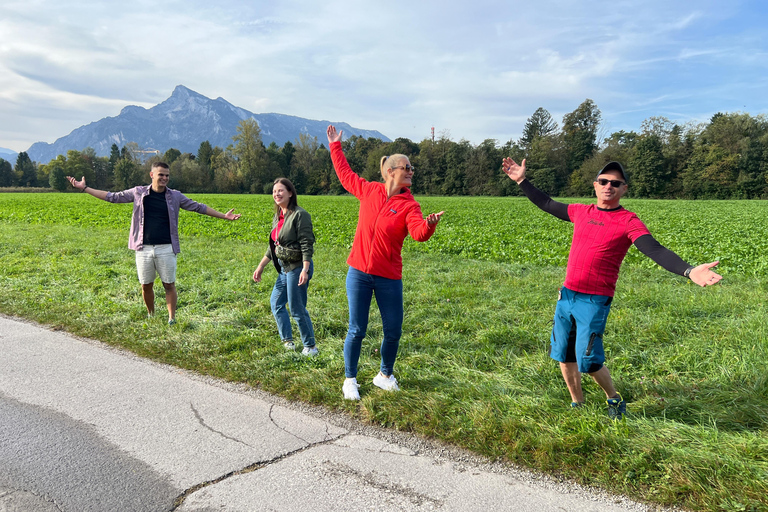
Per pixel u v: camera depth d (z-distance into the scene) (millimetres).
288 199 4324
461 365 4148
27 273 7996
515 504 2277
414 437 2949
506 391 3520
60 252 10430
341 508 2240
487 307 6062
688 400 3359
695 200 61688
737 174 65688
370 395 3424
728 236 15117
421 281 7641
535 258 10289
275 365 4051
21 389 3582
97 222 18688
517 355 4406
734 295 6418
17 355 4312
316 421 3158
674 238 14609
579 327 2922
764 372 3621
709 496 2270
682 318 5328
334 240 13211
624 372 3988
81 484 2412
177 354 4289
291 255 4227
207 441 2869
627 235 2789
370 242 3367
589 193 76250
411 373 3895
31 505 2236
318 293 6785
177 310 5910
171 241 5359
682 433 2801
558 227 18719
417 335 5031
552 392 3502
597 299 2893
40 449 2746
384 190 3432
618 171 2857
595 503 2293
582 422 2846
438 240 13375
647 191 70625
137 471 2539
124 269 8289
